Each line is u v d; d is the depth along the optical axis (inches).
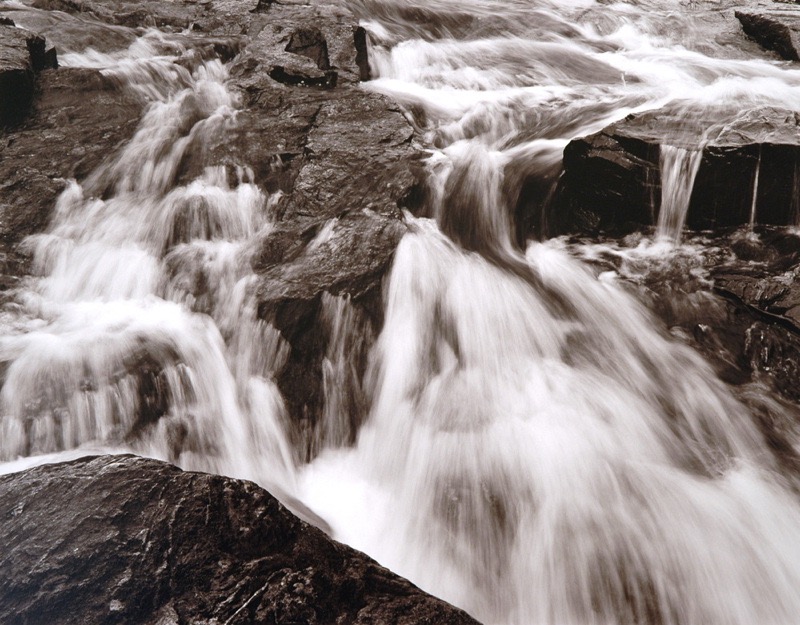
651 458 228.4
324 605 152.0
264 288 274.7
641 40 576.1
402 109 380.5
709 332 273.7
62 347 243.6
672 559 203.3
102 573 147.1
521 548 209.2
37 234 304.2
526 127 396.5
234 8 500.7
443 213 325.1
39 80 369.1
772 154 298.8
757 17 567.2
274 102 380.5
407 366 262.1
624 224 321.4
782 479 227.5
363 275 280.5
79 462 171.3
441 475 227.3
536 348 266.1
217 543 153.6
